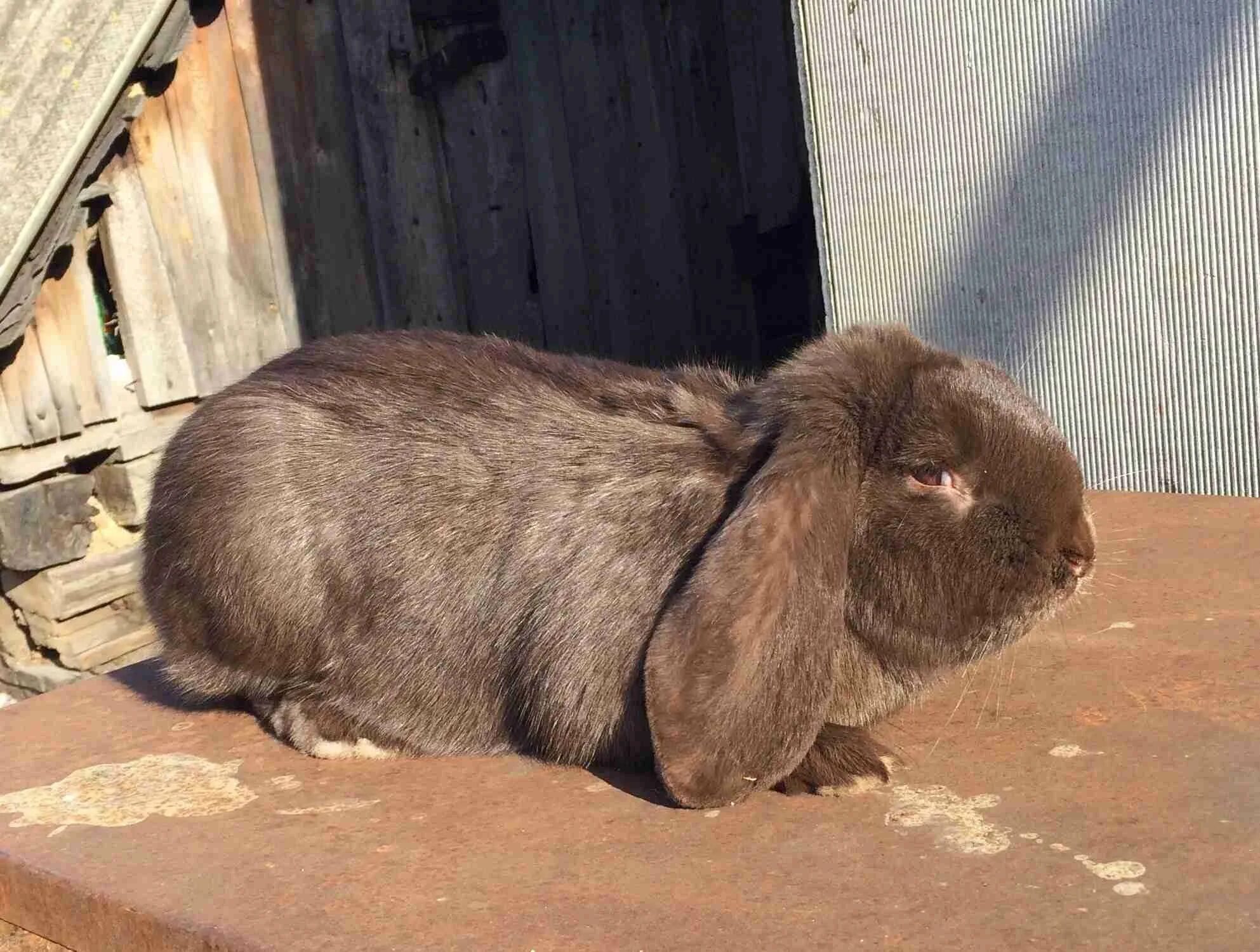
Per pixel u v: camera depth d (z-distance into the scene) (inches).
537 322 70.3
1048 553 25.6
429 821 25.9
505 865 23.8
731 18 72.9
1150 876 21.3
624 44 70.3
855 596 26.4
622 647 26.4
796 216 75.7
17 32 50.8
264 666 29.9
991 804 24.2
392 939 21.7
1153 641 30.5
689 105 72.6
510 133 68.0
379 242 64.7
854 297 44.8
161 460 31.6
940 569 25.7
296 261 61.8
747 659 24.4
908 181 42.6
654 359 74.0
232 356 59.8
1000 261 41.5
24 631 56.1
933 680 27.6
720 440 27.0
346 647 29.0
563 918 21.9
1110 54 38.3
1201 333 38.8
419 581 28.3
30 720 33.5
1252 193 37.0
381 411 29.5
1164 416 39.9
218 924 22.6
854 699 27.1
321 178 62.4
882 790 25.1
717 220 74.5
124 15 53.3
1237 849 21.8
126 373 56.6
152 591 30.8
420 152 65.7
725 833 24.2
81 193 53.6
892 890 21.7
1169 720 26.6
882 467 26.0
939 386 26.2
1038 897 21.0
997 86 40.2
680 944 20.8
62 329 54.2
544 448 28.3
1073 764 25.3
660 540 26.6
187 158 57.7
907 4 41.1
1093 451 41.4
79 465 56.8
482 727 28.6
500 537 28.0
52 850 25.9
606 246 71.4
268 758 29.7
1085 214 39.8
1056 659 30.2
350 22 62.7
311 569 29.0
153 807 27.6
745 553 24.5
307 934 22.1
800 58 43.9
